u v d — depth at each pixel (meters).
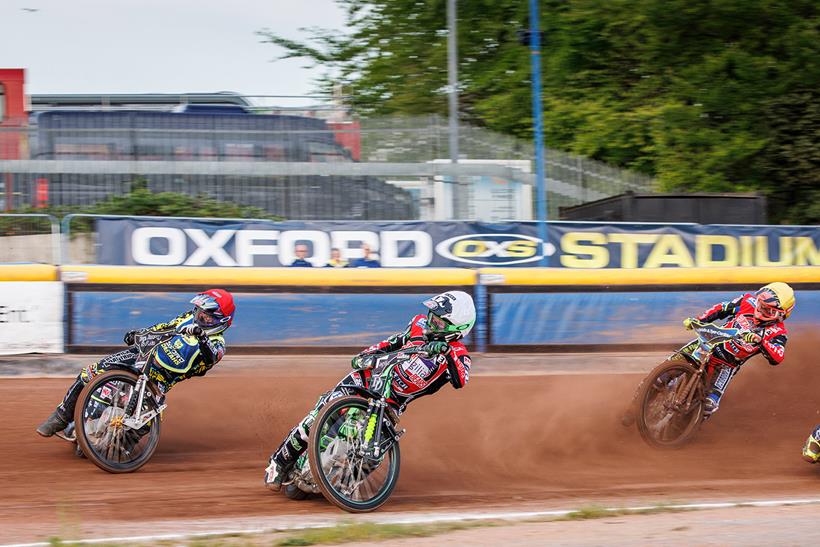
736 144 38.78
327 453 11.81
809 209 39.19
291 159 34.81
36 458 13.95
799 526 10.73
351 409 11.81
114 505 11.66
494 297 23.28
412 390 11.89
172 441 15.42
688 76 40.94
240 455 14.73
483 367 22.62
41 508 11.41
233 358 21.77
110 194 33.50
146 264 24.20
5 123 34.03
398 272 22.89
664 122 39.56
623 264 26.47
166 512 11.40
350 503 11.40
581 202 38.25
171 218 24.25
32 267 21.27
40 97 36.94
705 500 12.83
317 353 22.44
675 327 24.16
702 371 16.02
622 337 23.84
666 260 26.66
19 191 32.97
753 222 30.02
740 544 9.80
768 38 41.00
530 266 26.09
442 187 34.62
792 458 15.91
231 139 34.50
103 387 13.45
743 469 15.09
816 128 39.19
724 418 18.41
